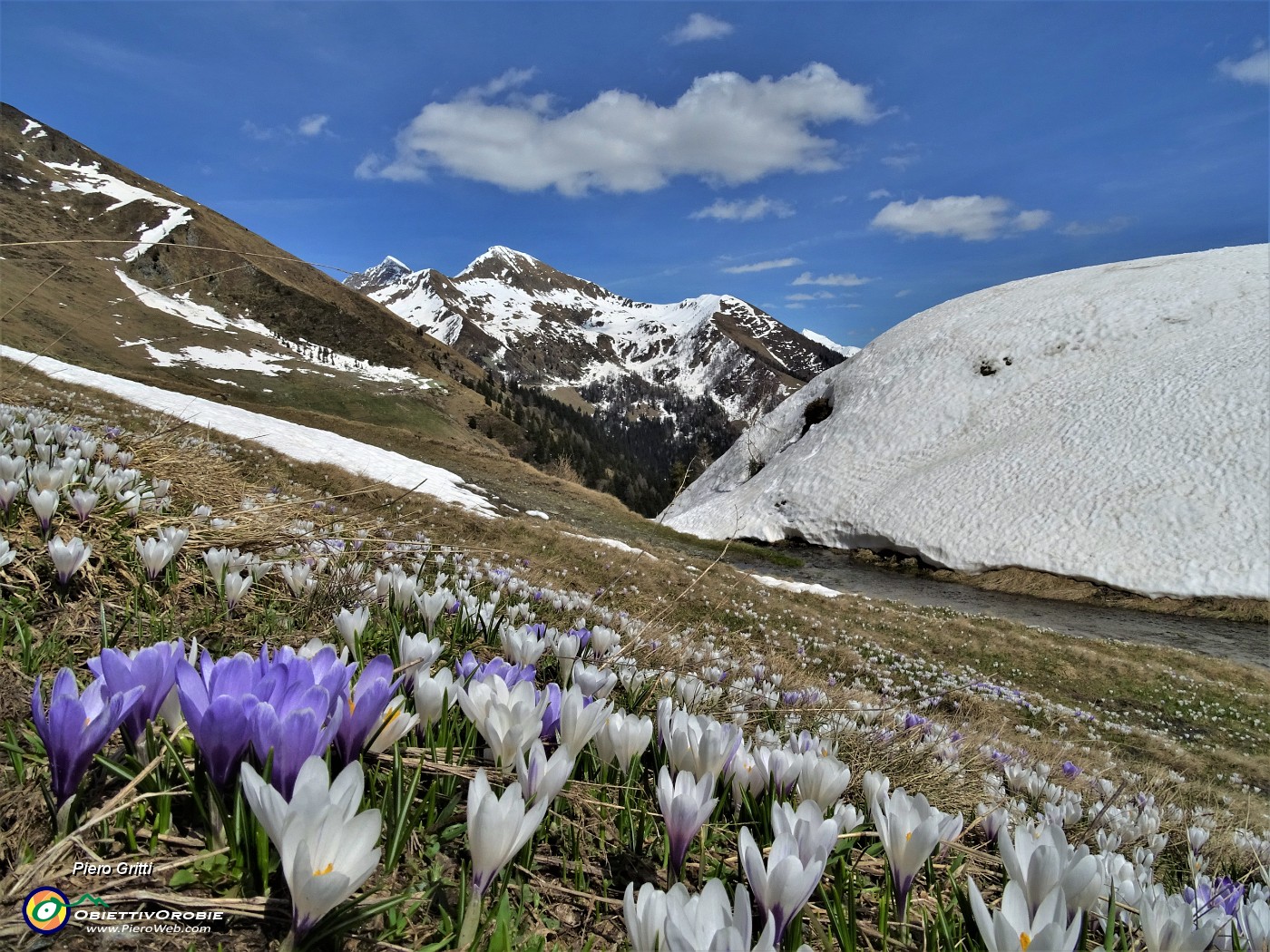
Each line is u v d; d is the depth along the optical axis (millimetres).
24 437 4977
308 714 1307
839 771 1938
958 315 74562
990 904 1930
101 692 1464
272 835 1111
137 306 120312
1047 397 60375
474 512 22078
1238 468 46406
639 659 4184
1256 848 4629
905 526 53469
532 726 1771
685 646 5594
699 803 1592
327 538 4398
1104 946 1595
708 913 1102
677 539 47781
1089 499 48719
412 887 1533
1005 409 61531
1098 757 11648
